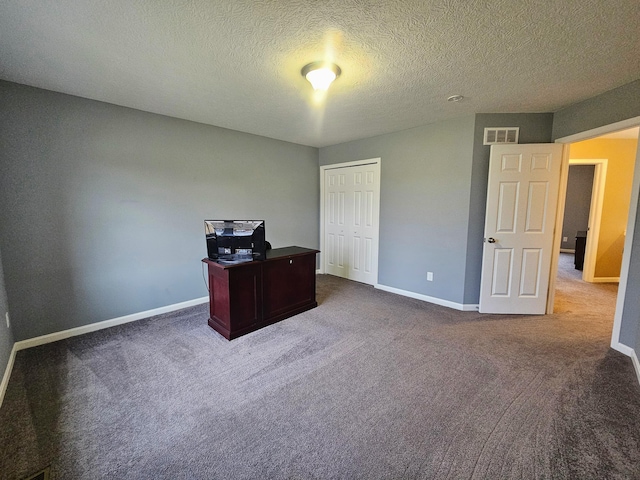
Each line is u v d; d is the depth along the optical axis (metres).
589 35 1.72
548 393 1.95
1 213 2.39
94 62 2.05
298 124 3.63
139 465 1.43
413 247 3.93
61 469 1.41
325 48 1.88
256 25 1.64
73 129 2.68
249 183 4.14
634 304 2.36
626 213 4.61
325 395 1.95
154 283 3.30
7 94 2.36
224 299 2.76
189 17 1.57
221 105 2.94
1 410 1.79
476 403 1.86
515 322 3.12
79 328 2.82
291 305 3.31
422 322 3.14
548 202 3.15
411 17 1.57
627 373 2.17
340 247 5.02
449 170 3.48
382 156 4.19
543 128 3.20
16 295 2.49
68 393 1.96
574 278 5.02
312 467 1.42
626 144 4.53
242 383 2.08
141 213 3.15
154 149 3.19
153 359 2.39
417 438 1.59
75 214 2.74
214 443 1.56
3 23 1.59
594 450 1.50
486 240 3.27
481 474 1.38
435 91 2.58
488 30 1.68
